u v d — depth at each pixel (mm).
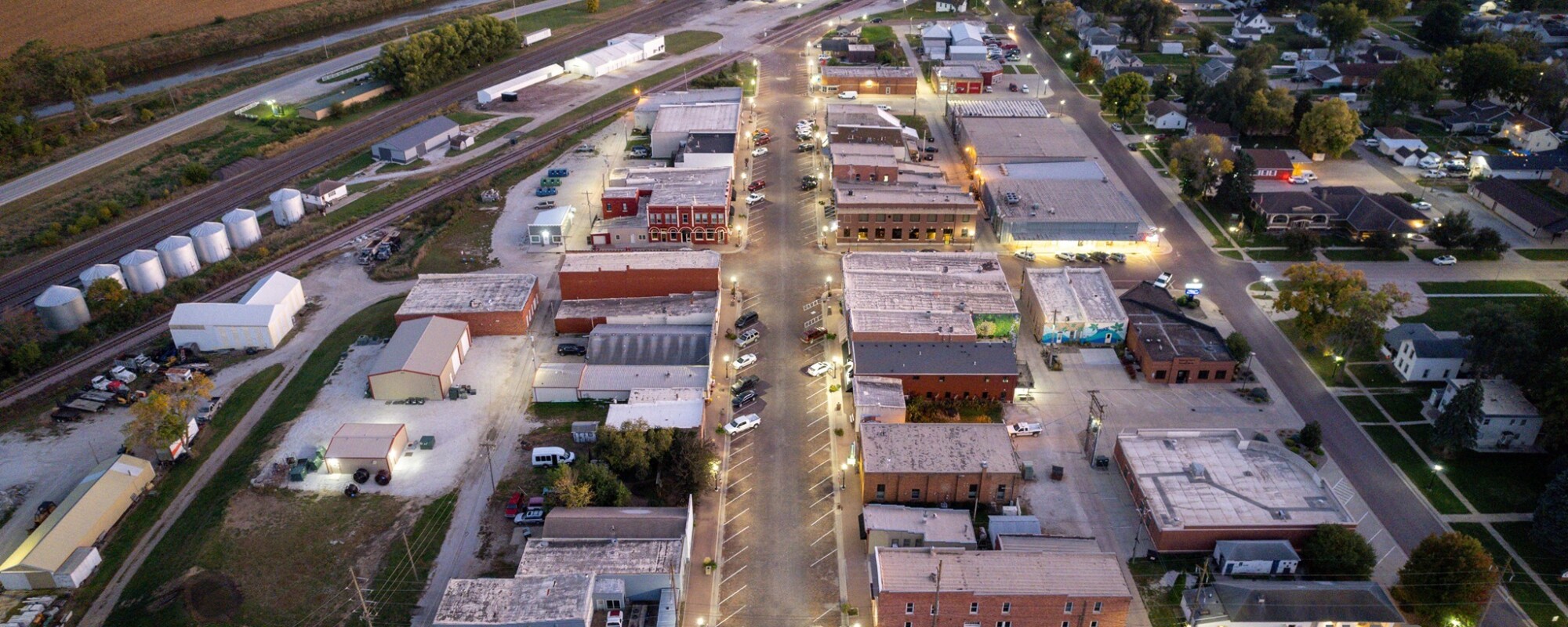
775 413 109375
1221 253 145875
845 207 147250
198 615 81500
